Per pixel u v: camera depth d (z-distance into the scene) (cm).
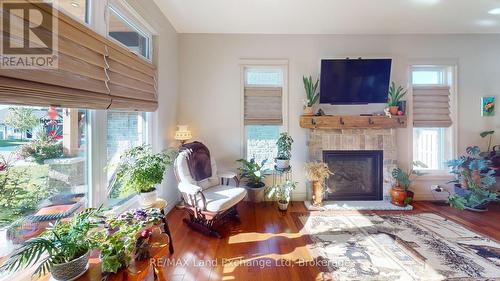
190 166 265
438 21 304
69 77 129
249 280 173
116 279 116
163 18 281
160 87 273
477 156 336
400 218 284
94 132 166
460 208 304
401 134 349
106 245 120
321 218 285
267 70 354
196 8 267
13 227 117
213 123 348
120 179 183
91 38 147
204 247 219
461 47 347
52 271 104
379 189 345
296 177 353
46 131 135
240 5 260
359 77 333
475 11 276
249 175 331
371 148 341
